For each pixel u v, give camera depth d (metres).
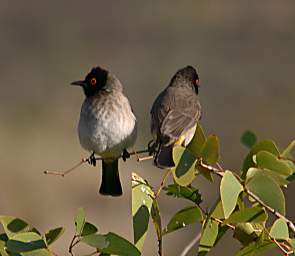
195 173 5.93
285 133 18.64
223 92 19.81
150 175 15.48
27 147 16.88
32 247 5.14
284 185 5.84
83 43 22.38
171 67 21.27
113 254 5.41
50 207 15.18
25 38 22.39
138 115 18.97
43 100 19.20
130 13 24.14
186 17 23.61
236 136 18.33
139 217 5.79
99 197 15.38
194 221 5.94
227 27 23.06
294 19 23.62
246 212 5.63
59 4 24.14
